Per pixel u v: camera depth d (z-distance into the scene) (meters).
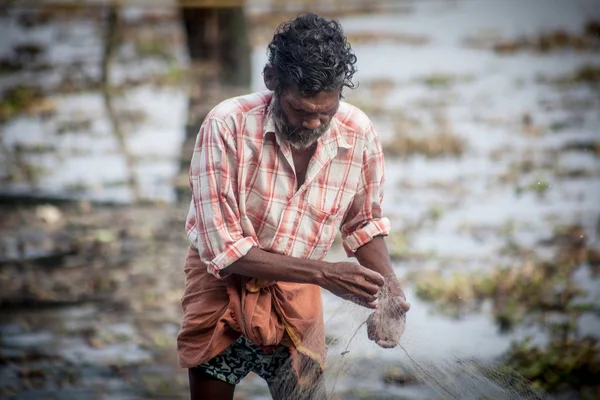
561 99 35.12
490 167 26.19
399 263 18.45
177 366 14.50
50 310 16.75
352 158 8.95
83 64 43.28
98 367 14.44
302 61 7.96
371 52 45.84
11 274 18.55
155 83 38.84
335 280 8.62
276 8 59.19
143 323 16.14
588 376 13.39
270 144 8.70
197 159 8.88
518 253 19.03
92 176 25.94
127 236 20.77
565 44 46.09
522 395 9.93
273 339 9.16
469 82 38.59
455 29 51.59
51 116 33.50
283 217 8.85
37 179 25.66
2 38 49.91
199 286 9.30
